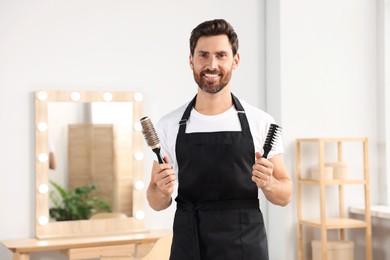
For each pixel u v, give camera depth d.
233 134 1.95
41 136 3.68
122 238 3.60
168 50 4.04
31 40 3.70
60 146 3.74
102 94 3.83
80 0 3.81
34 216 3.70
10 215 3.65
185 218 1.94
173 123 2.02
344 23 4.41
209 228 1.91
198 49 1.87
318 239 4.32
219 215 1.91
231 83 4.25
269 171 1.82
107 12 3.88
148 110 3.98
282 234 4.23
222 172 1.93
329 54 4.37
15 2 3.67
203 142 1.95
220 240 1.90
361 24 4.47
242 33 4.29
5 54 3.64
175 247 1.96
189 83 4.09
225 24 1.88
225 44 1.86
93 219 3.81
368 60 4.49
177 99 4.05
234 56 1.94
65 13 3.78
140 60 3.96
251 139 1.95
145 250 3.66
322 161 4.04
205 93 1.95
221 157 1.93
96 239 3.58
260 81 4.34
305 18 4.30
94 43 3.84
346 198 4.42
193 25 4.11
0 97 3.63
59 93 3.72
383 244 4.31
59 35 3.76
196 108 2.00
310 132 4.30
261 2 4.34
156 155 1.89
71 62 3.79
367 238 4.16
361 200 4.45
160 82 4.01
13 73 3.66
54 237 3.66
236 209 1.92
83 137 3.79
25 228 3.68
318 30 4.33
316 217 4.31
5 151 3.64
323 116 4.34
